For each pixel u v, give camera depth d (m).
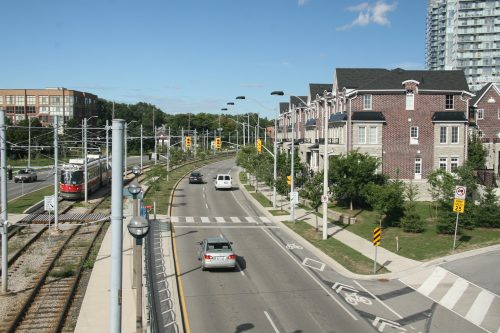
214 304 20.12
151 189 61.38
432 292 21.91
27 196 52.44
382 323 18.22
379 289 22.48
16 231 34.41
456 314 19.23
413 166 50.09
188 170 95.38
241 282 23.39
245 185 68.31
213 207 49.12
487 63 160.25
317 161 59.72
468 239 31.09
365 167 42.53
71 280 23.78
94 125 142.25
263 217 43.38
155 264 26.38
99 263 26.69
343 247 30.42
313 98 71.12
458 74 52.41
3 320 18.50
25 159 99.81
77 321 18.25
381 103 49.88
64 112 128.75
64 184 49.69
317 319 18.53
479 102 69.88
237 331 17.23
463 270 24.86
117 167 9.47
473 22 161.25
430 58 197.00
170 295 21.22
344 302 20.61
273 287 22.62
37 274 24.88
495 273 24.25
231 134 173.00
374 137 49.72
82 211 44.22
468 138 56.03
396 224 36.28
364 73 55.06
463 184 36.56
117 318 9.49
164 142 152.75
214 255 24.64
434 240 31.27
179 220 41.28
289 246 31.55
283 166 54.72
